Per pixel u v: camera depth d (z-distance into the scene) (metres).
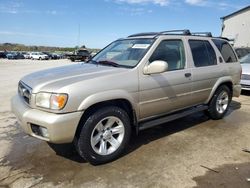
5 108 6.42
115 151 3.62
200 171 3.38
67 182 3.09
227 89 5.62
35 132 3.26
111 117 3.54
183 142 4.34
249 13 24.52
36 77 3.63
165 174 3.29
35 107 3.24
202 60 4.94
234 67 5.72
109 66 4.02
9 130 4.87
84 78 3.35
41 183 3.06
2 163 3.55
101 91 3.34
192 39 4.82
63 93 3.07
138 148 4.07
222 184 3.08
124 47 4.43
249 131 4.95
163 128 5.04
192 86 4.64
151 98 3.96
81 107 3.17
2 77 13.40
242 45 25.64
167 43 4.29
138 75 3.76
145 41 4.25
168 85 4.16
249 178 3.22
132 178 3.20
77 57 35.75
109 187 3.00
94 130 3.38
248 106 7.02
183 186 3.03
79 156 3.77
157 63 3.70
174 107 4.47
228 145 4.24
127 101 3.70
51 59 46.19
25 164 3.52
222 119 5.69
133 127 4.29
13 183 3.05
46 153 3.86
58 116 3.05
